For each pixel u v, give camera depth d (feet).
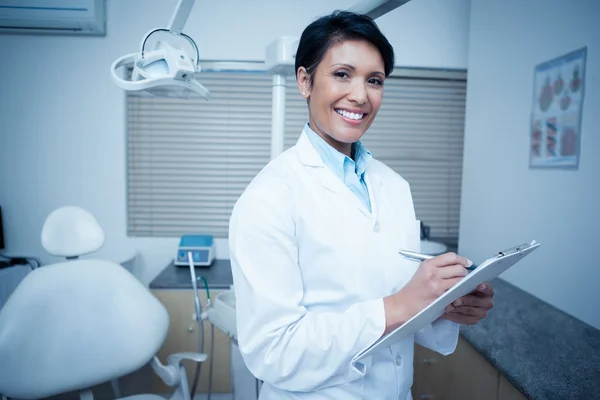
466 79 7.48
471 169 6.73
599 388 2.95
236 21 6.90
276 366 2.13
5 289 6.12
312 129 2.75
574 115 4.43
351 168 2.75
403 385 2.67
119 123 6.97
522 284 5.49
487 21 6.28
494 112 6.07
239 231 2.26
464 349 4.10
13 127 6.83
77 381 3.78
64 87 6.83
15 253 6.98
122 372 4.02
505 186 5.77
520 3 5.42
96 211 7.08
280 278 2.19
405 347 2.73
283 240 2.24
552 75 4.78
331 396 2.40
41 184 6.95
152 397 4.28
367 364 2.29
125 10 6.74
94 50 6.80
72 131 6.91
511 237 5.64
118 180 7.06
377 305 2.10
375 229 2.60
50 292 3.74
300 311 2.18
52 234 3.86
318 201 2.51
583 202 4.29
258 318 2.14
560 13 4.65
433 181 7.73
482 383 3.76
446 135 7.65
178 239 7.29
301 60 2.48
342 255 2.43
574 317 4.39
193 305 5.98
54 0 6.27
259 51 6.97
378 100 2.40
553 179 4.78
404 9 7.14
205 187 7.36
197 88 3.32
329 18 2.32
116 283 4.14
